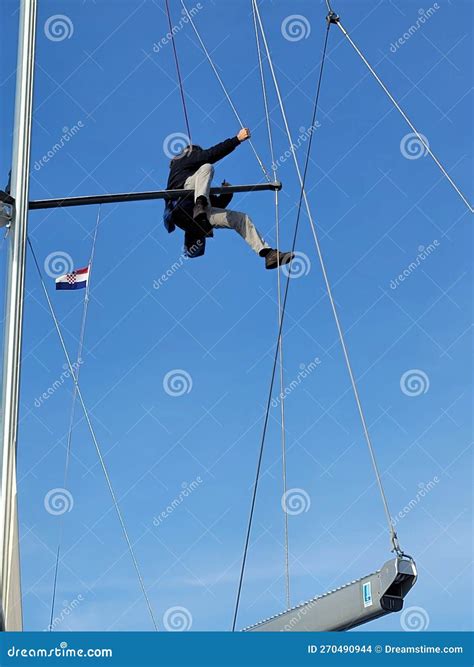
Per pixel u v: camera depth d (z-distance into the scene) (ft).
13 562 42.78
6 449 44.01
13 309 45.96
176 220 51.19
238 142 50.65
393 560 36.81
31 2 50.01
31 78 49.26
